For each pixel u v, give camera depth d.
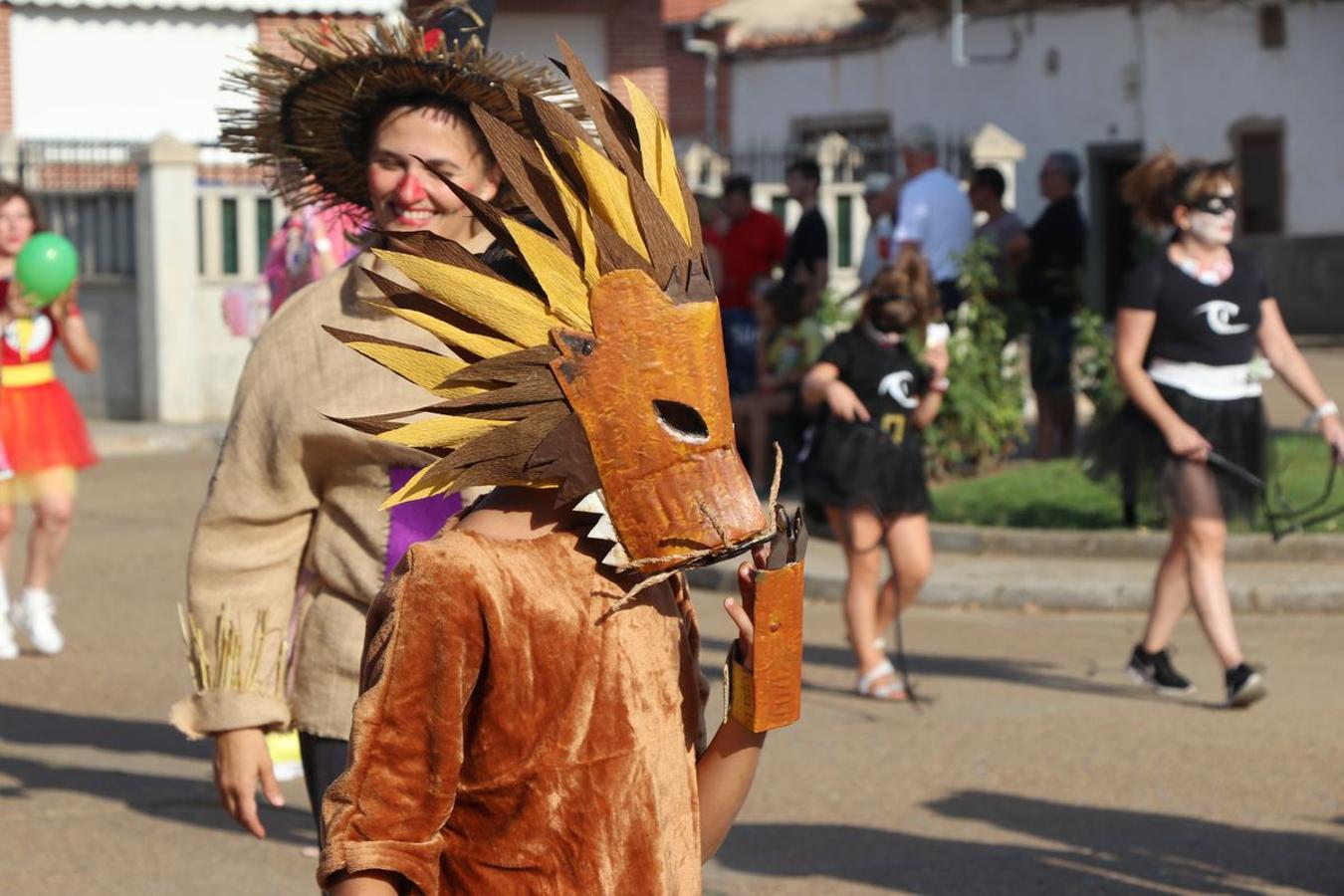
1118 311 15.19
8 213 17.58
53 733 14.62
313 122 7.31
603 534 4.91
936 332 15.52
